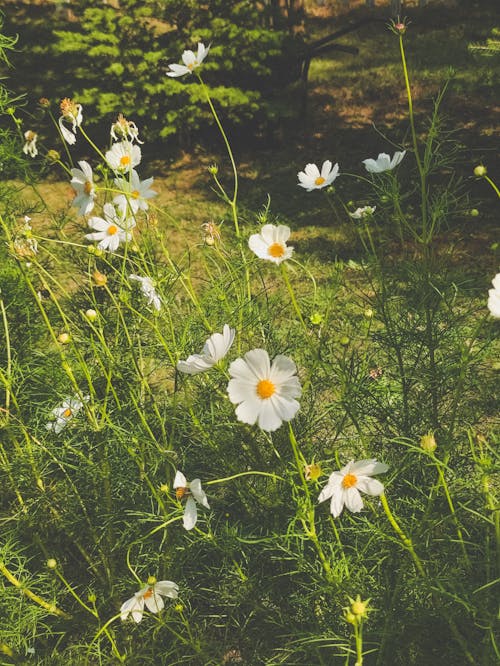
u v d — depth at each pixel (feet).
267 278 7.56
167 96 11.18
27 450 3.39
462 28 16.46
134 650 3.38
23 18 13.47
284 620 3.20
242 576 3.06
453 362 3.43
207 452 3.42
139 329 3.64
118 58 10.98
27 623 3.18
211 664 3.20
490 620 2.40
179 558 3.23
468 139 11.55
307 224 9.53
